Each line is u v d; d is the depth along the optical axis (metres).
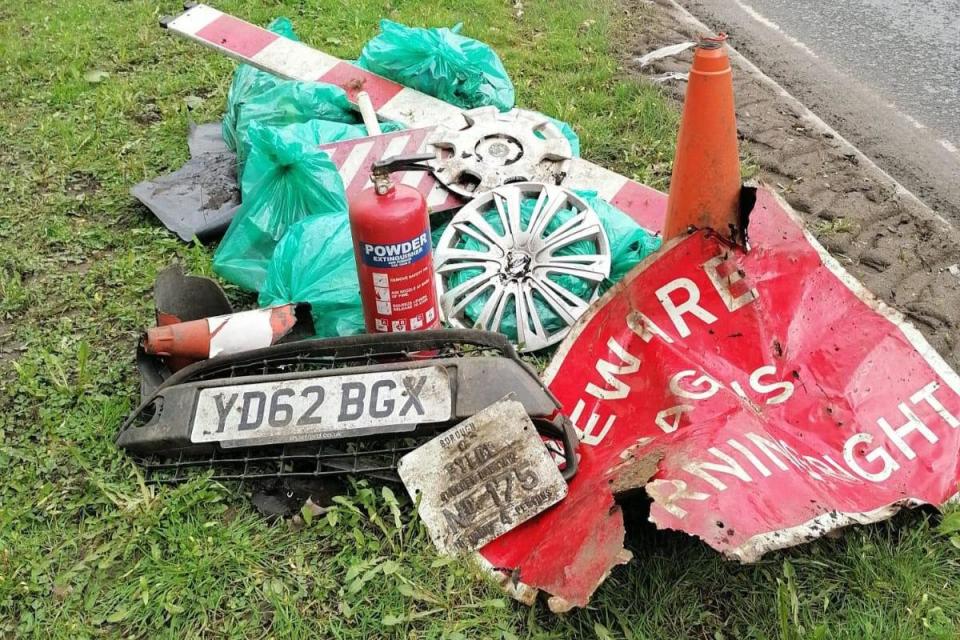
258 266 3.47
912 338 2.72
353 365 2.78
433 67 4.24
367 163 3.69
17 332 3.29
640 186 3.73
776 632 2.19
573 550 2.16
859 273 3.61
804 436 2.55
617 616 2.20
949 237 3.82
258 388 2.62
